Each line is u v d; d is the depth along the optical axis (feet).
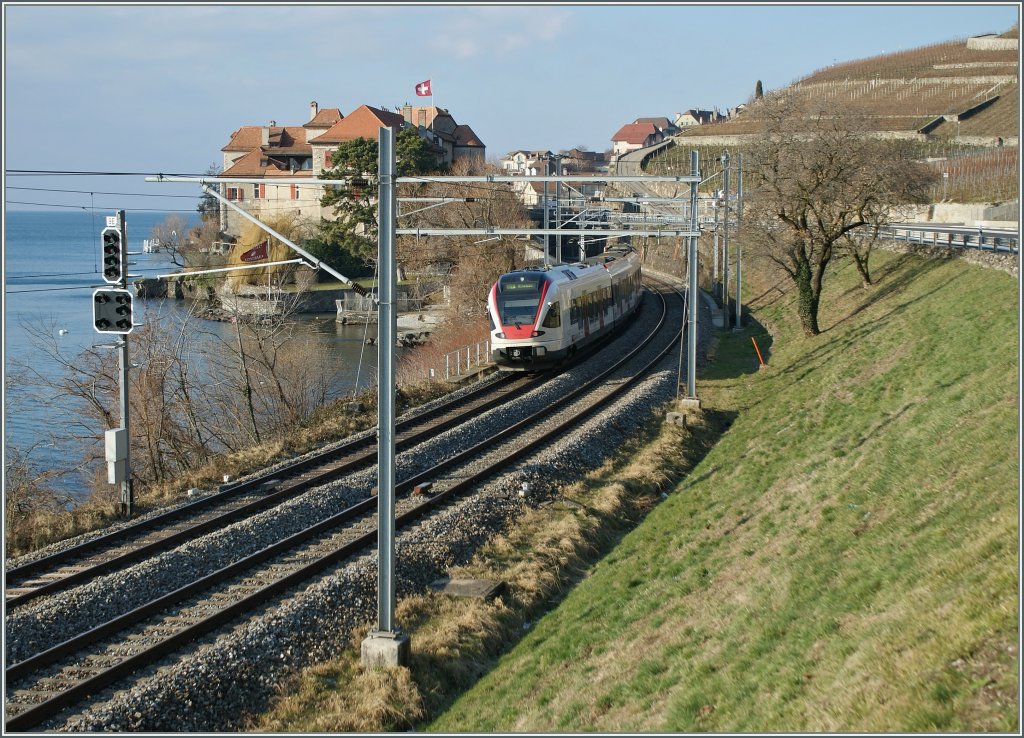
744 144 142.61
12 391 111.75
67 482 110.93
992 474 43.88
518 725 38.45
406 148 232.12
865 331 109.40
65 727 35.88
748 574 47.57
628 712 36.45
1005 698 26.00
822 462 63.31
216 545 56.03
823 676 32.37
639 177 73.72
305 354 127.65
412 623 50.03
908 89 374.22
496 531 63.98
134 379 101.86
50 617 45.24
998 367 61.77
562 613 52.90
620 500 73.26
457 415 96.94
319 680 43.11
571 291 124.36
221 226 303.89
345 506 66.39
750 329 161.99
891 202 118.62
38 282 292.40
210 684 39.83
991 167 202.28
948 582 34.47
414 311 225.15
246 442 108.99
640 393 108.06
